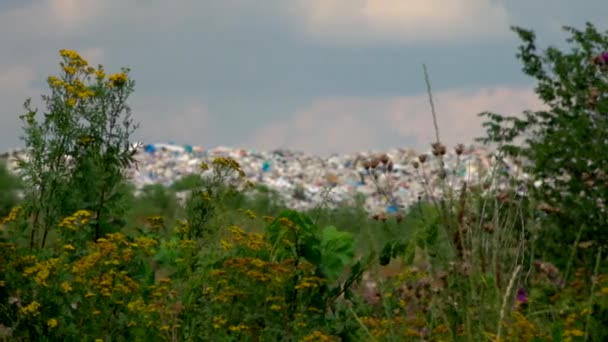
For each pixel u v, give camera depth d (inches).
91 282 624.7
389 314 618.8
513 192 659.4
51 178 739.4
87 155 759.7
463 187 652.1
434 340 626.5
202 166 744.3
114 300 630.5
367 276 786.2
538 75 1138.0
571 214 926.4
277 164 3270.2
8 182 877.8
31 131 748.0
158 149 3294.8
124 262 652.7
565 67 1104.2
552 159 985.5
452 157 2372.0
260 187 2471.7
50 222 738.8
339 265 722.2
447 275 628.4
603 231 927.0
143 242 669.3
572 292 656.4
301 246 716.7
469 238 611.2
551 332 578.2
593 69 1086.4
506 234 664.4
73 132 755.4
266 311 650.2
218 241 715.4
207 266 673.0
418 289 733.3
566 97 1096.8
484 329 571.8
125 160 779.4
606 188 956.6
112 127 776.3
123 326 627.5
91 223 741.3
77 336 621.3
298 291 691.4
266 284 645.3
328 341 603.8
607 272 836.6
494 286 579.8
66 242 702.5
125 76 777.6
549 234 896.9
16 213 707.4
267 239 732.7
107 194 768.9
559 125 1083.9
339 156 3289.9
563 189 983.6
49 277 630.5
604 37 1106.7
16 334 624.7
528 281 712.4
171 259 740.7
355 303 713.6
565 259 890.1
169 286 649.6
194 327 633.6
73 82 761.0
